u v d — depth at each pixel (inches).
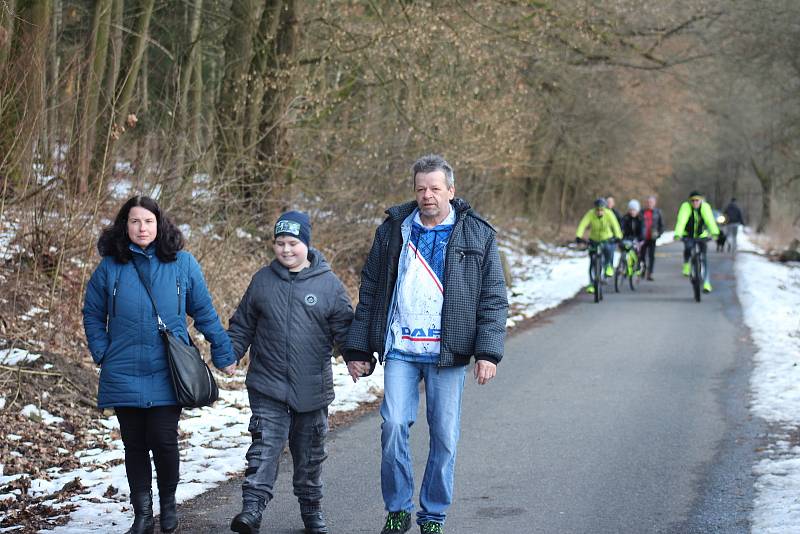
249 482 422.6
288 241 430.3
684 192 6953.7
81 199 795.4
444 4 1418.6
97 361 417.4
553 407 737.6
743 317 1337.4
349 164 1312.7
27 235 792.3
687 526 453.1
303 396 429.4
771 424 669.9
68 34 1246.9
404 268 418.9
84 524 436.1
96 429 623.8
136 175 883.4
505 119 1551.4
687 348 1050.7
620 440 629.9
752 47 2348.7
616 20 1918.1
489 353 408.2
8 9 777.6
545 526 453.1
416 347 414.0
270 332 429.7
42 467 540.1
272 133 1245.7
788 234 3457.2
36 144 775.7
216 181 1016.9
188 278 424.5
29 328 735.7
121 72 1176.8
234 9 1334.9
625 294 1711.4
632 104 3149.6
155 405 413.4
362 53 1331.2
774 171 4542.3
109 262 419.8
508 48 1617.9
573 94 2519.7
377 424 676.7
